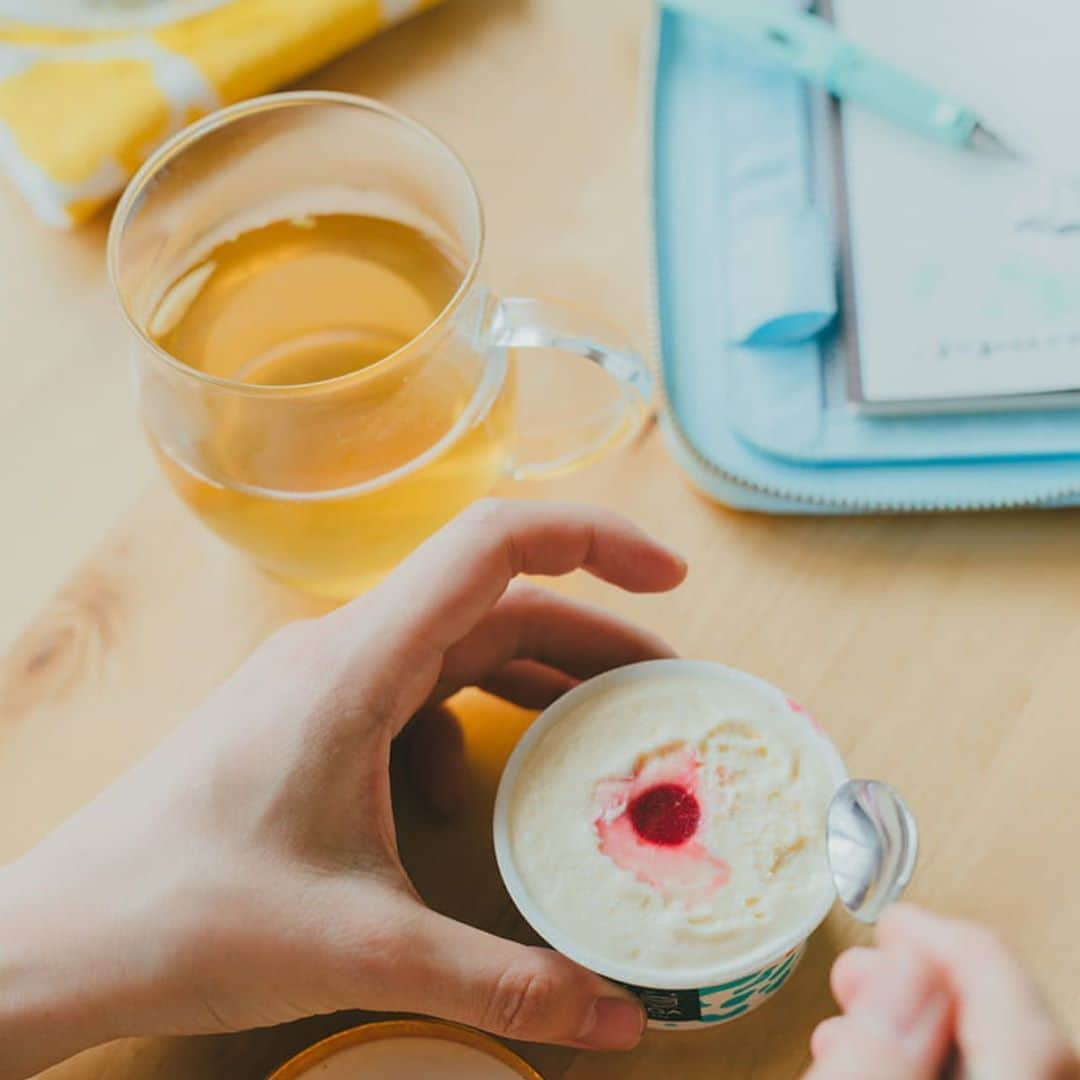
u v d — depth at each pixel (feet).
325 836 1.51
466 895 1.71
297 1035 1.65
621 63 2.10
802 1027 1.64
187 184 1.72
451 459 1.68
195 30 2.06
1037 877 1.67
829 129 1.98
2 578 1.87
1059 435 1.83
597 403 1.90
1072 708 1.74
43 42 2.05
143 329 1.62
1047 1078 1.29
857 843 1.51
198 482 1.66
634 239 1.99
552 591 1.73
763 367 1.89
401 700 1.55
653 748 1.57
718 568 1.84
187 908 1.50
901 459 1.84
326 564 1.72
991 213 1.90
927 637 1.79
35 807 1.78
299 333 1.78
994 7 2.01
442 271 1.77
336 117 1.73
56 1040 1.54
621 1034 1.53
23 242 2.03
